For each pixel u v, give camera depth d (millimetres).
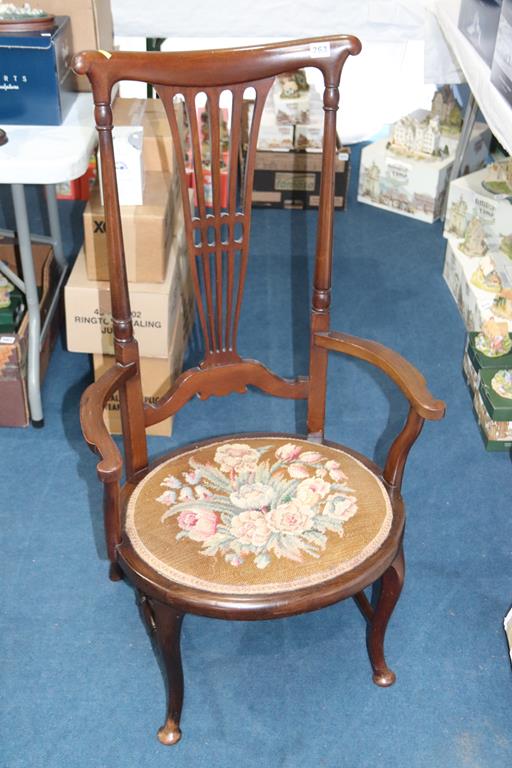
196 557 1483
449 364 2783
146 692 1804
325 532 1530
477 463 2400
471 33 2617
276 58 1500
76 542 2133
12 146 2008
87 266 2242
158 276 2246
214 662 1863
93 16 2340
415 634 1932
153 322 2248
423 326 2961
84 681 1821
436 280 3219
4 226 3420
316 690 1812
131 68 1444
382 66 4121
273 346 2840
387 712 1773
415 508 2248
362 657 1880
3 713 1756
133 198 2193
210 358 1726
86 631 1925
